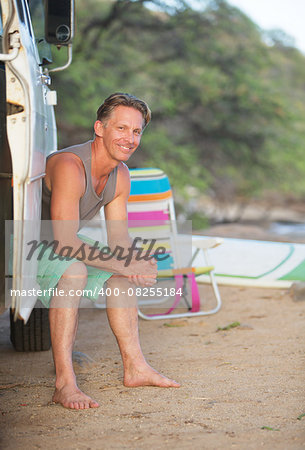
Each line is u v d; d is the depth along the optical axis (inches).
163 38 1114.1
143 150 1033.5
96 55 1029.8
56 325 200.8
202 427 175.3
